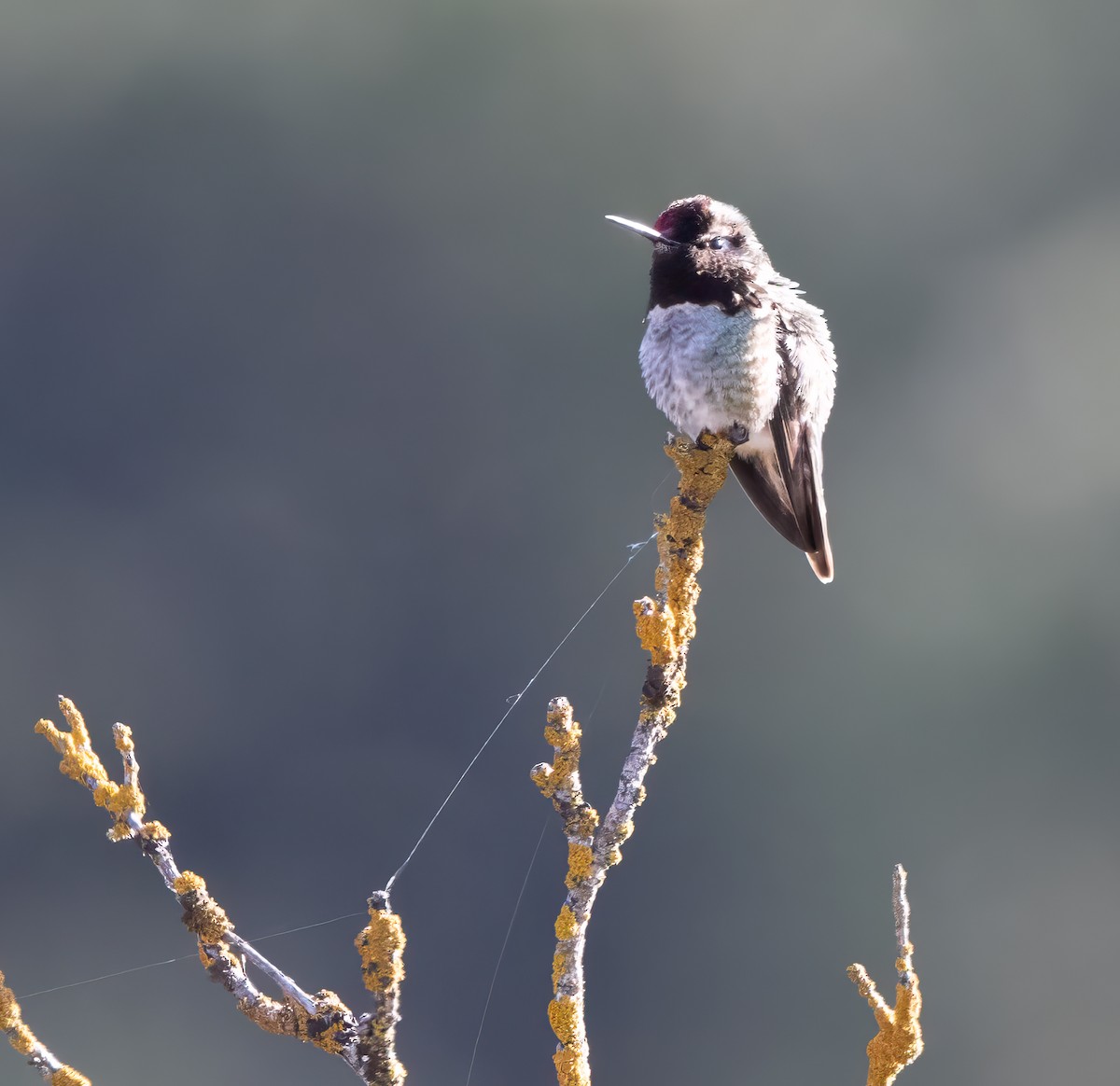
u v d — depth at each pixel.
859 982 3.79
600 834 3.86
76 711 3.88
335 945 20.19
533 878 20.34
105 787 3.82
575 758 3.91
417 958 19.25
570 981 3.81
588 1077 3.79
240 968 3.75
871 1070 3.72
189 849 21.88
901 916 3.76
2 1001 3.65
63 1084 3.63
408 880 20.45
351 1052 3.66
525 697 23.48
